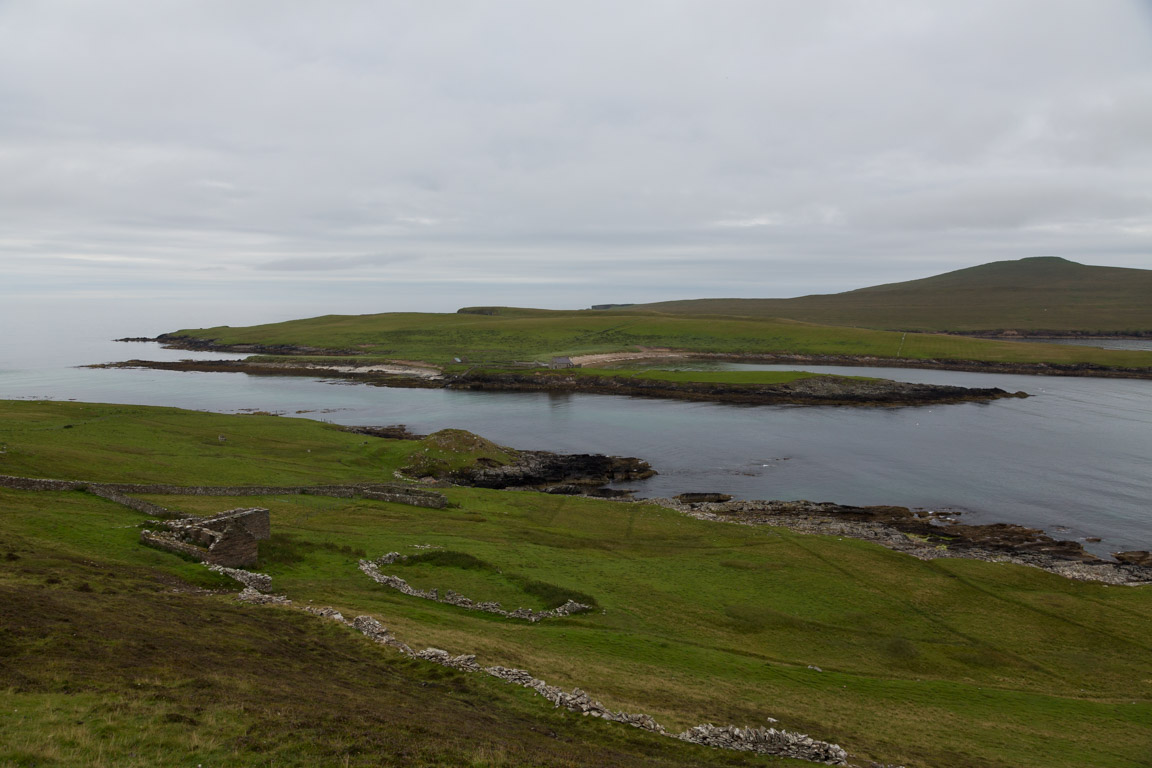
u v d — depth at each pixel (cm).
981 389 17625
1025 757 3203
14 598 2873
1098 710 3891
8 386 19112
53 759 1672
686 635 4612
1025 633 5000
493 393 18862
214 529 4912
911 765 2964
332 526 6116
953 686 4112
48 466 6612
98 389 18825
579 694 3062
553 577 5397
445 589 4934
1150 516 8338
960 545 7275
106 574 3681
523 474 10094
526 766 2142
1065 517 8344
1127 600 5625
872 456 11538
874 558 6397
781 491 9612
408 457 10044
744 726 3108
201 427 10612
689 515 7844
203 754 1848
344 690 2642
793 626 4912
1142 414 14825
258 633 3170
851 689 3925
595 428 13988
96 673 2273
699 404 16962
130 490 6184
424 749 2127
